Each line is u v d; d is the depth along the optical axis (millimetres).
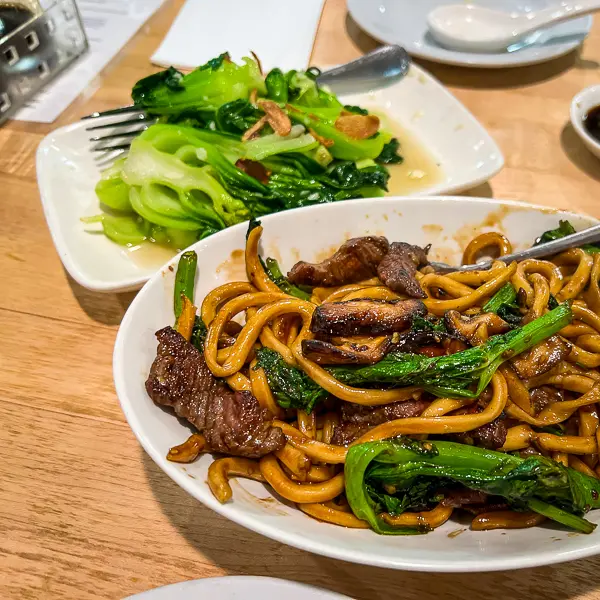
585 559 282
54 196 386
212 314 313
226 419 278
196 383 285
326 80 464
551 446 284
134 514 292
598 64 501
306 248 342
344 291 323
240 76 421
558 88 480
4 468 303
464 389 278
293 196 391
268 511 267
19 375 331
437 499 278
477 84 484
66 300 360
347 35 524
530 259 330
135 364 289
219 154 388
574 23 501
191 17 523
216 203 377
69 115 457
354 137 412
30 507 293
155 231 383
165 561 282
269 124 406
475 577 280
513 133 446
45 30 465
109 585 277
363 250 323
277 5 538
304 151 402
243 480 281
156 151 381
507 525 275
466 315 306
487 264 333
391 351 283
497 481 266
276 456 282
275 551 285
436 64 501
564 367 300
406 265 320
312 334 297
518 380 288
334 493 274
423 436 278
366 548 255
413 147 437
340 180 404
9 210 398
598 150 408
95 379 332
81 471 303
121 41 510
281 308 305
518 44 488
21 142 438
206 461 278
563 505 274
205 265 324
